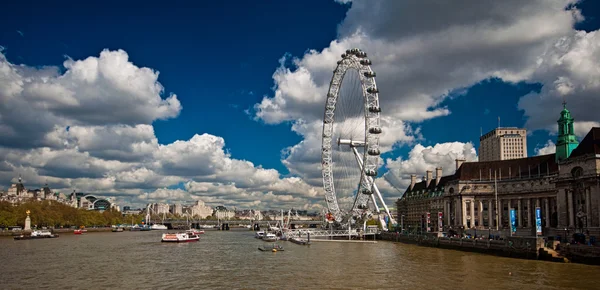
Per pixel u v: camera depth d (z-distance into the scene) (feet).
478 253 482.69
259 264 416.87
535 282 302.25
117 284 317.01
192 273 363.97
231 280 328.90
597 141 468.75
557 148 632.79
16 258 474.90
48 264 423.64
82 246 640.58
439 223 631.97
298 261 435.94
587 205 454.81
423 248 566.77
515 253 432.25
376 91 634.84
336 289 291.17
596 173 447.83
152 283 320.09
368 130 635.25
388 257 456.86
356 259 442.91
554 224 641.81
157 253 536.42
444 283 304.30
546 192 654.53
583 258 377.71
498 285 294.46
